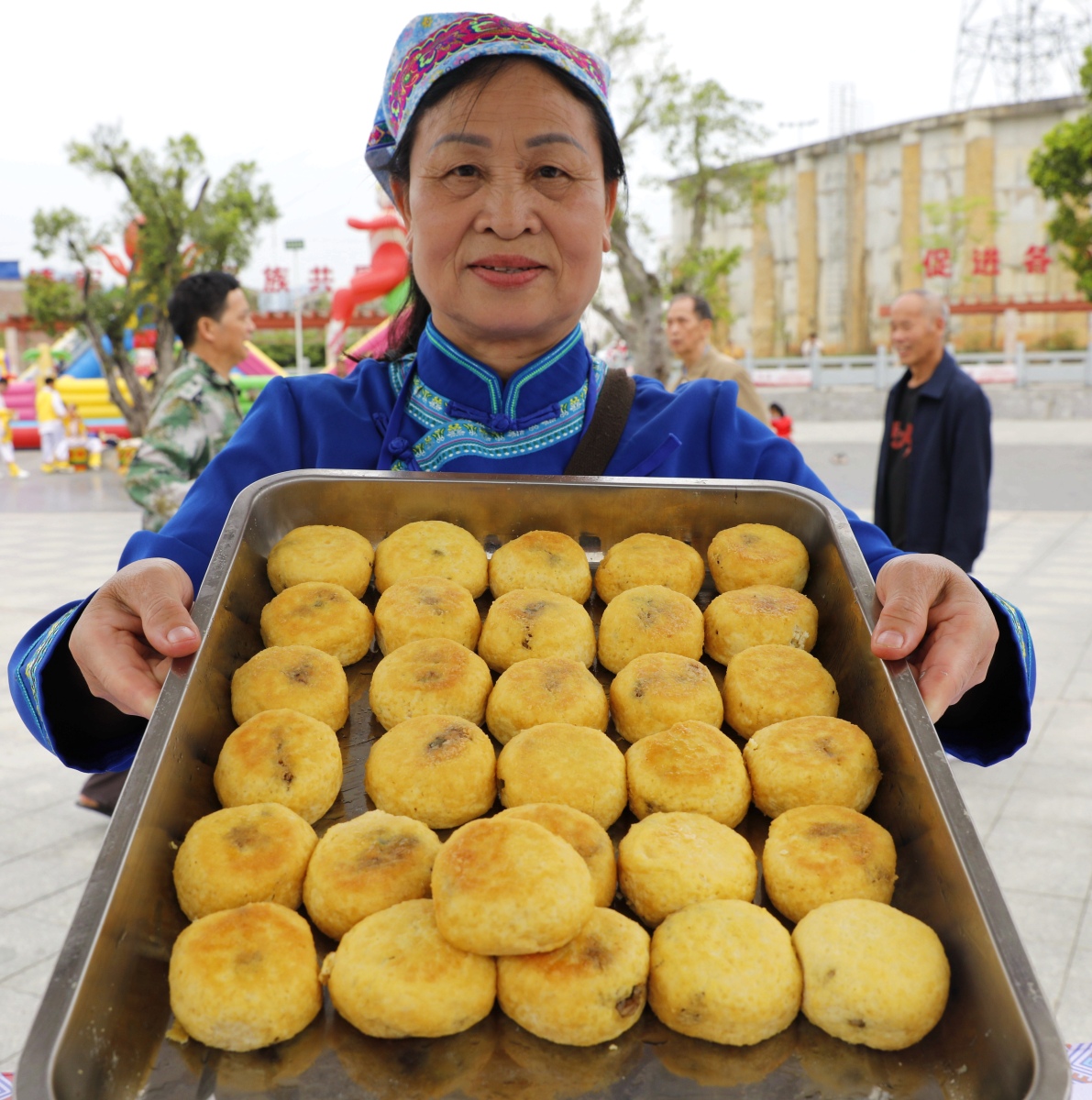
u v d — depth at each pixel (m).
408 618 1.14
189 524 1.23
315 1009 0.71
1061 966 2.22
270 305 18.20
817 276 34.47
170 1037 0.69
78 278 14.72
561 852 0.75
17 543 7.52
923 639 0.97
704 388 1.42
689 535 1.28
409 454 1.34
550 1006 0.69
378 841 0.83
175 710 0.83
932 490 3.43
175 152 13.12
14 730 3.60
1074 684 3.97
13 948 2.28
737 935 0.73
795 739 0.93
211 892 0.78
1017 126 31.00
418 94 1.13
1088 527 7.40
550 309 1.21
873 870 0.80
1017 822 2.88
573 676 1.06
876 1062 0.68
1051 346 31.12
